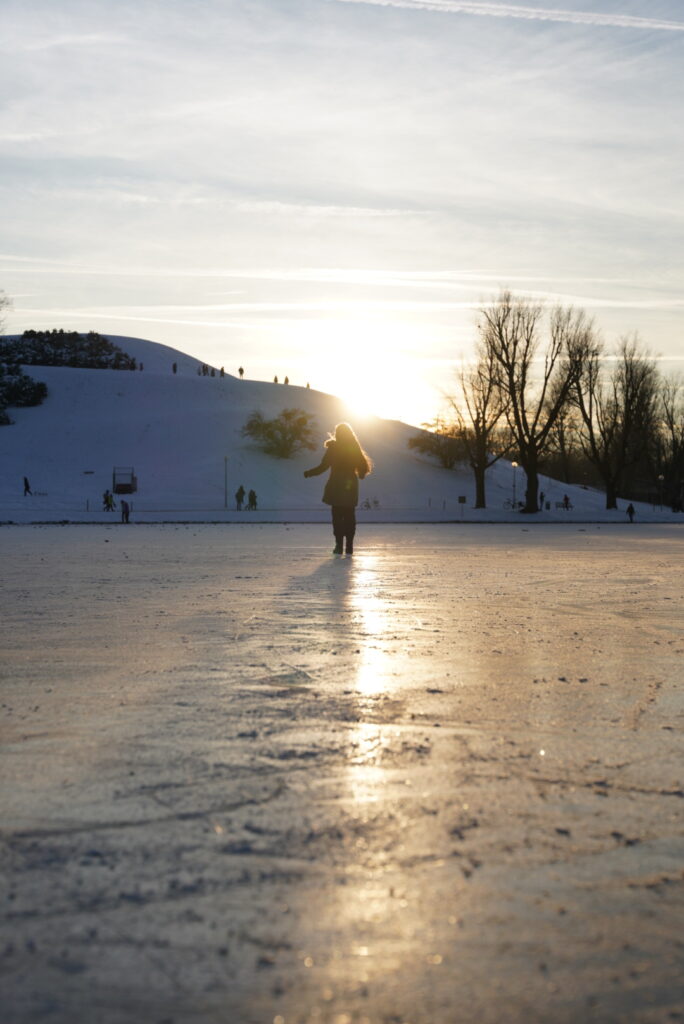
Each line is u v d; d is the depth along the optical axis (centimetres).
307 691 525
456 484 10181
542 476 11444
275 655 646
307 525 4250
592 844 286
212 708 481
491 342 6706
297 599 1012
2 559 1689
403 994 197
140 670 588
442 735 426
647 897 246
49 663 613
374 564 1611
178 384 12638
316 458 10344
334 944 219
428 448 10406
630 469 10800
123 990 198
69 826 301
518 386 6731
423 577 1338
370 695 515
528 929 227
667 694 521
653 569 1532
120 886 253
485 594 1089
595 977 204
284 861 271
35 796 333
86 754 391
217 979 203
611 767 375
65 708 480
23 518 5300
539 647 688
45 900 244
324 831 297
